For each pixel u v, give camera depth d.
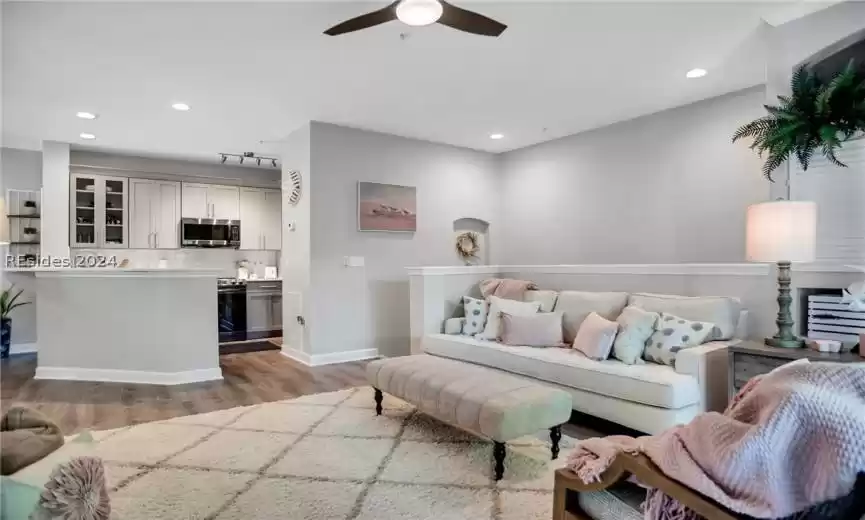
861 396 1.00
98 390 4.20
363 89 4.19
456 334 4.49
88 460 1.54
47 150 5.82
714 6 2.83
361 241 5.52
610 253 5.30
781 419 1.02
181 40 3.24
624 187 5.16
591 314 3.70
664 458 1.21
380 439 3.00
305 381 4.48
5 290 5.83
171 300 4.49
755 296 3.43
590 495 1.45
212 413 3.52
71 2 2.74
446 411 2.69
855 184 2.74
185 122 5.11
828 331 2.82
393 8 2.29
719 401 2.96
